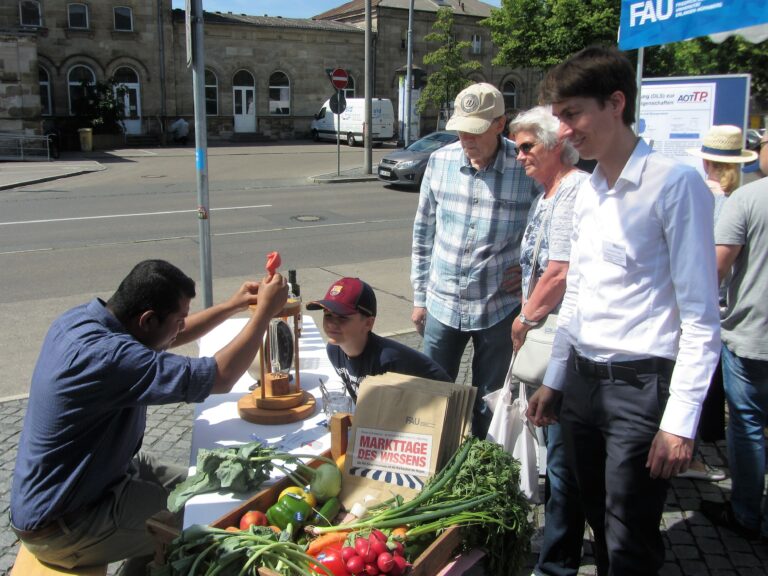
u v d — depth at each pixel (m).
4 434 4.43
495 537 2.04
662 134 5.91
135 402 2.27
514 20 25.95
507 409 3.14
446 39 29.53
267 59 36.72
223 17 35.53
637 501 2.27
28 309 7.32
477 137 3.29
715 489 3.82
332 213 14.26
